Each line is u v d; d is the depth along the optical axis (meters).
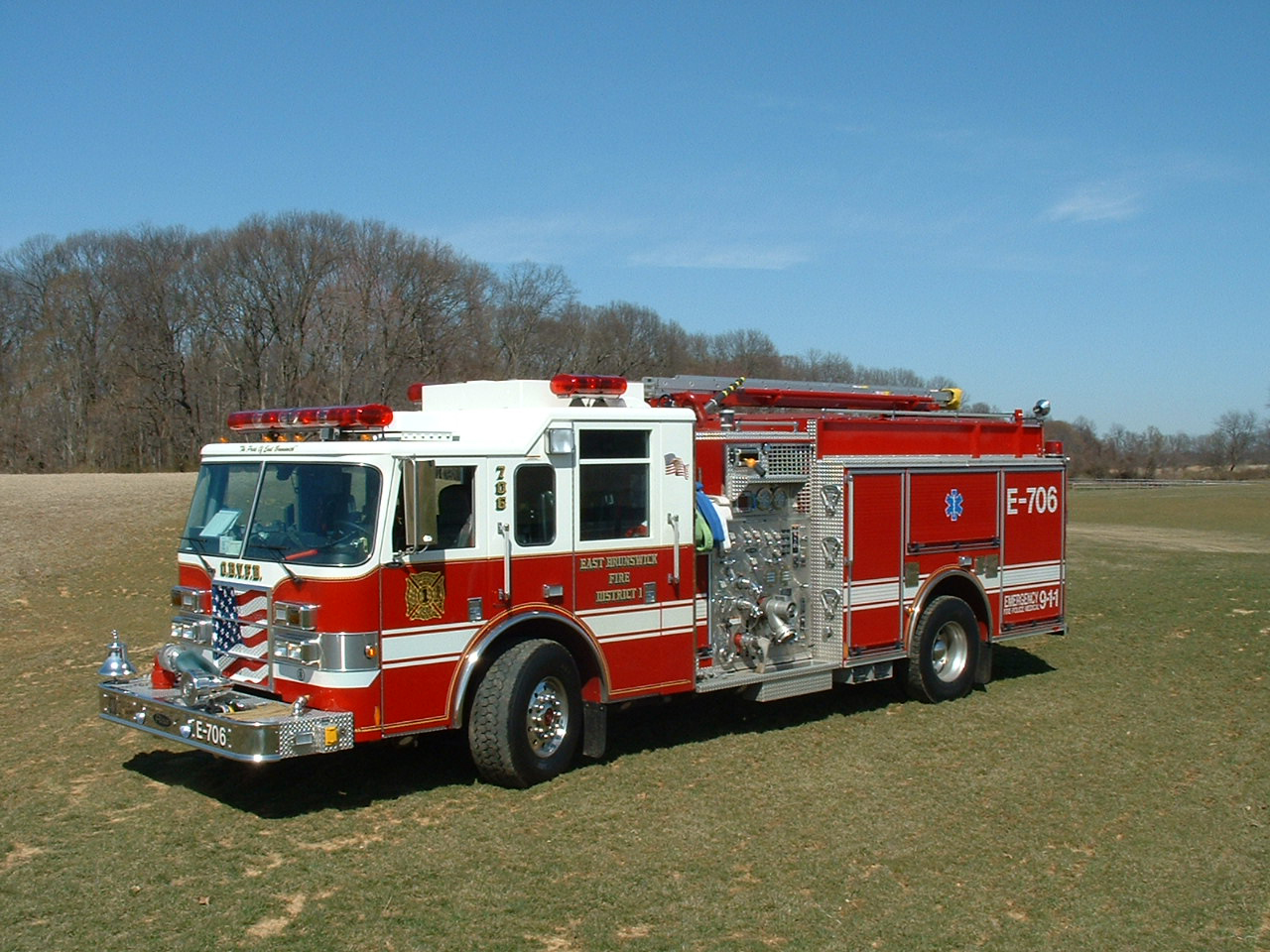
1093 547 24.94
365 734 6.23
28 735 8.17
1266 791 7.01
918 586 9.43
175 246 51.03
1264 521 35.88
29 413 51.81
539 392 7.44
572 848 5.84
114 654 7.20
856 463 8.93
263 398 47.91
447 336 44.47
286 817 6.29
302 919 4.89
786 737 8.30
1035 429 10.80
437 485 6.52
